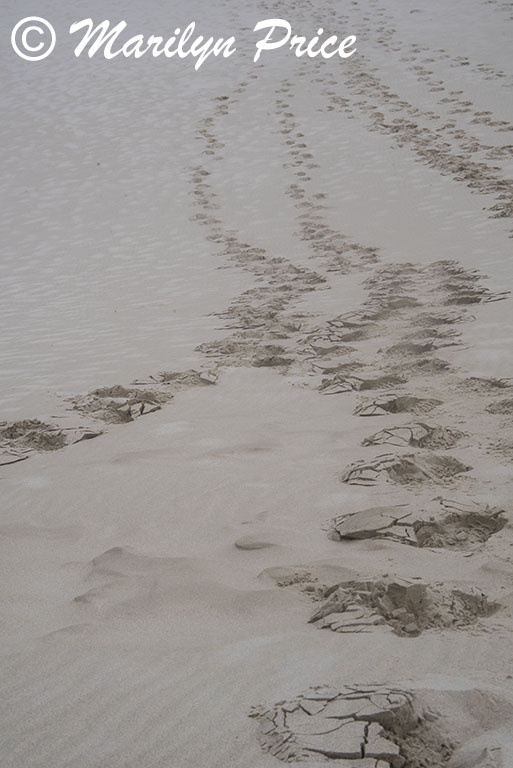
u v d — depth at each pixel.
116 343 12.21
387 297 13.14
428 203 19.55
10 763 3.16
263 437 7.63
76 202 22.19
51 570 5.24
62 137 26.78
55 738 3.30
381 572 4.79
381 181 21.39
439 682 3.42
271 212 20.28
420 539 5.26
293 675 3.63
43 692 3.66
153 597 4.59
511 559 4.89
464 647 3.83
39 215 21.56
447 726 3.16
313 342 11.21
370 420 7.94
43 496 6.60
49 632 4.36
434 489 6.06
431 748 3.08
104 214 21.22
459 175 20.97
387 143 23.83
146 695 3.55
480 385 8.66
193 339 12.09
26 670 3.88
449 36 32.19
